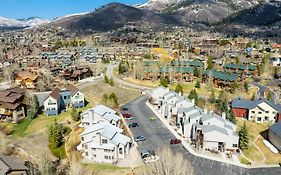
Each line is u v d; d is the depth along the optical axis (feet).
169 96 356.59
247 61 635.66
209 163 240.12
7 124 332.19
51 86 460.96
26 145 286.87
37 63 628.69
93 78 524.11
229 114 316.81
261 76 552.41
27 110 357.61
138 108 374.02
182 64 558.97
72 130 308.19
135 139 282.15
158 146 268.62
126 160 247.91
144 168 231.09
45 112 350.43
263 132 307.58
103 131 254.88
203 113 302.04
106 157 245.65
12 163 223.92
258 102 341.62
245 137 261.44
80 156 255.50
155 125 318.45
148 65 550.36
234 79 465.06
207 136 260.62
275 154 259.60
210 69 527.81
